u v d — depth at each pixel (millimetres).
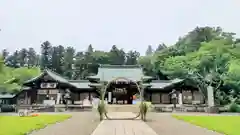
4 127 17172
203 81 45750
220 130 16016
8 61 108250
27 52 115750
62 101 46969
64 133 15047
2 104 46969
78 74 92875
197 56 45531
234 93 44438
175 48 67875
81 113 33750
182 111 39938
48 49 115500
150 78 46906
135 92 47969
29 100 49062
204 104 43188
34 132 15375
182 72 47312
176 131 15867
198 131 15859
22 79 57625
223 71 43500
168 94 48906
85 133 15055
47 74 48781
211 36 62906
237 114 33438
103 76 46844
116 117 24703
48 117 26125
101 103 23156
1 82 45969
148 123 20312
